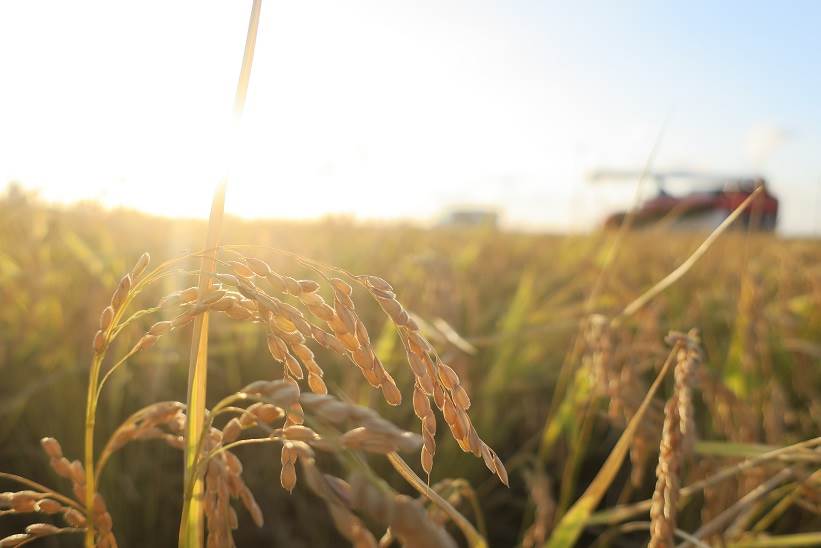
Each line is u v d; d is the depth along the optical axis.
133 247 5.10
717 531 1.72
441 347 3.12
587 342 2.46
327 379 3.62
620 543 2.84
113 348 3.21
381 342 3.44
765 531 2.57
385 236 7.49
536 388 3.81
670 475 1.21
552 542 1.87
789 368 3.52
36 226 4.45
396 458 0.90
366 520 2.63
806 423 3.14
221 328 3.73
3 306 3.80
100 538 1.07
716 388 2.15
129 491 2.83
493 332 4.17
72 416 3.09
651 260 6.02
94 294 3.40
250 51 1.12
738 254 5.81
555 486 3.20
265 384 0.66
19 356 3.43
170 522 2.93
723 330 4.07
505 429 3.53
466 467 3.18
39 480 3.00
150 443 2.99
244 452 3.12
